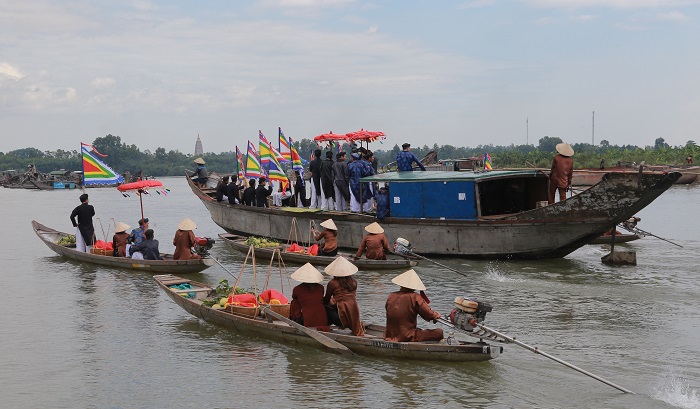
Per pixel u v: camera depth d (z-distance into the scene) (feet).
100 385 37.40
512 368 38.47
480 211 72.95
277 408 33.50
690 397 34.04
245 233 92.94
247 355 41.86
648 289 57.52
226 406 33.99
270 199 99.35
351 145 93.35
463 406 33.35
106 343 45.03
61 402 35.09
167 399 35.14
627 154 263.70
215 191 112.06
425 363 39.24
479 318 38.93
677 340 42.98
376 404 33.76
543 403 33.55
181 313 52.75
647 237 92.07
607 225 65.82
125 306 55.31
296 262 73.41
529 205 79.66
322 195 88.43
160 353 42.65
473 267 69.26
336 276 41.91
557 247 69.10
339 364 39.65
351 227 80.12
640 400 33.71
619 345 42.14
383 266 68.18
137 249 71.00
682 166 215.51
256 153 110.63
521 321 47.88
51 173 396.16
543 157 271.69
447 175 76.48
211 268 72.38
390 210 78.54
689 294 55.42
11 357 42.39
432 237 74.84
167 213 156.15
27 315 52.85
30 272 71.87
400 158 83.82
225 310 47.65
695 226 103.96
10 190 349.61
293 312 43.42
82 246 79.87
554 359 35.65
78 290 61.93
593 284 59.93
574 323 47.21
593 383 36.14
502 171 76.69
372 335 42.37
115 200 228.02
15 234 113.39
